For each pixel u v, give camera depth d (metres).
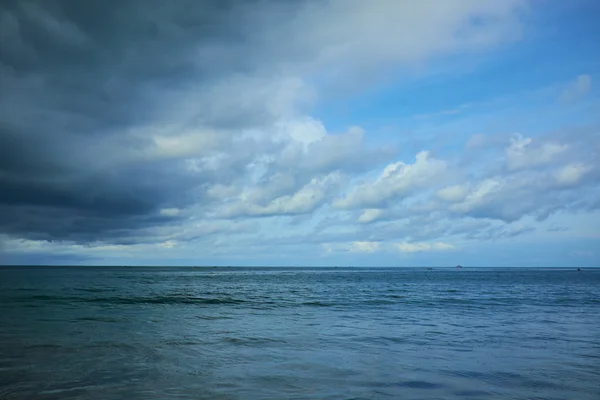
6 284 68.50
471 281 100.38
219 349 16.02
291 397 9.92
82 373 12.18
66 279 94.19
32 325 22.08
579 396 10.21
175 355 14.82
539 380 11.63
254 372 12.41
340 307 34.88
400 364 13.54
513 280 107.06
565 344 17.47
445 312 30.78
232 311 30.95
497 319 26.44
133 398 9.82
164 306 34.38
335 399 9.77
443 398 9.95
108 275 132.12
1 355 14.62
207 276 133.38
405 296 48.50
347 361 13.97
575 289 65.19
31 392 10.27
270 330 21.20
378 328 22.11
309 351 15.73
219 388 10.66
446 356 14.88
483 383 11.28
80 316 26.33
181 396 9.97
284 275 157.12
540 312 30.95
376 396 10.04
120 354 14.94
